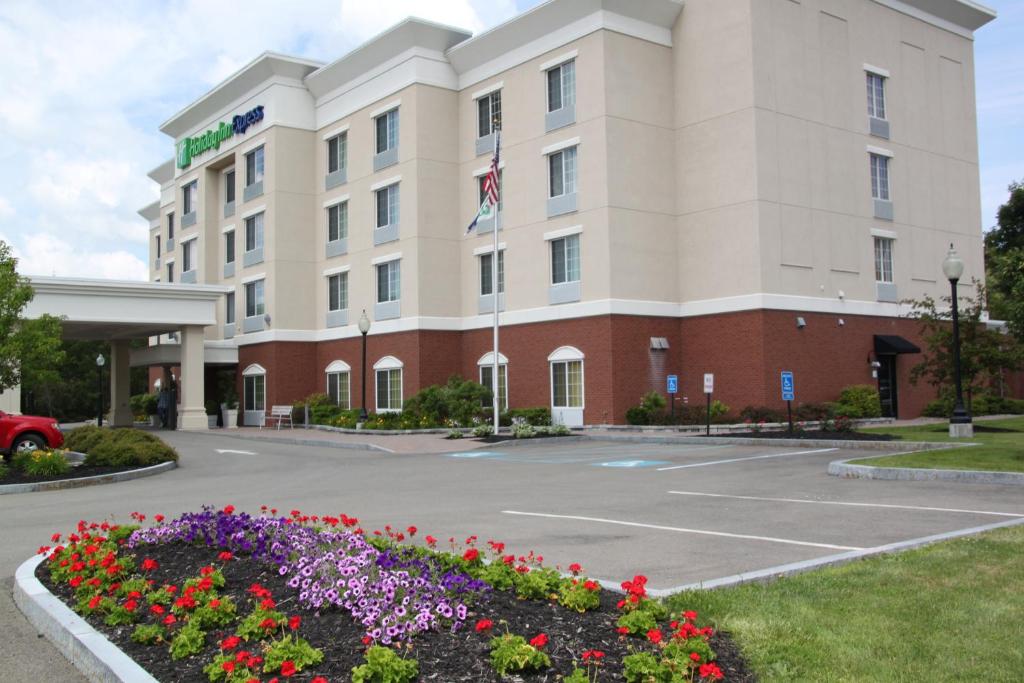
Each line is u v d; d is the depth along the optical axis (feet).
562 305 97.96
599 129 94.43
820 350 94.58
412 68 110.83
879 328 101.45
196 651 18.25
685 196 98.17
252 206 131.64
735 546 30.50
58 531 37.60
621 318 93.15
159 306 115.75
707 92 96.12
